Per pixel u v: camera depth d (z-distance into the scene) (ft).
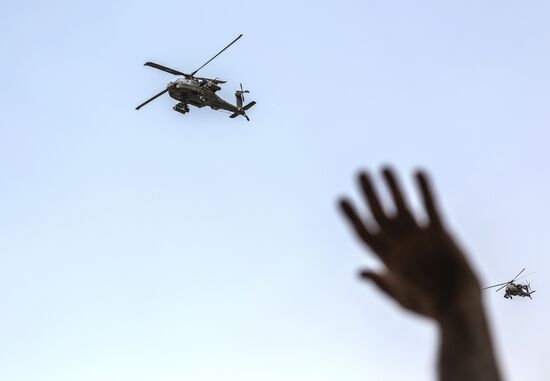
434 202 12.69
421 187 12.62
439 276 12.66
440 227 12.84
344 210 12.94
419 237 12.77
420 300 13.16
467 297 12.66
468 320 12.58
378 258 13.12
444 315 12.73
